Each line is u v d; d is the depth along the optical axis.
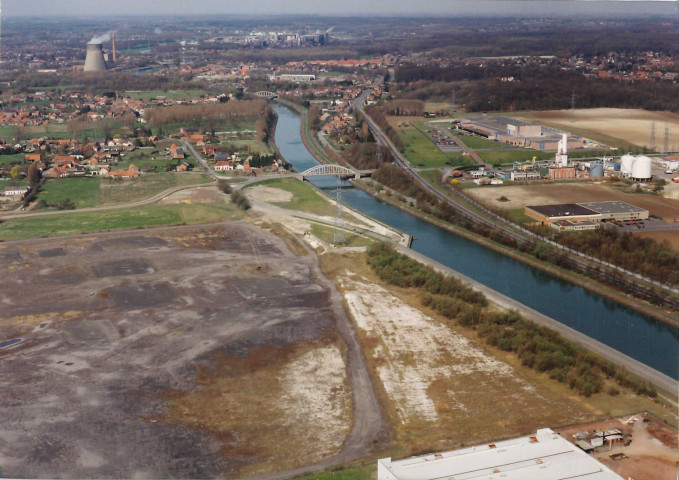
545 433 179.88
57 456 189.25
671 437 188.25
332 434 197.12
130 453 190.38
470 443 189.38
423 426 199.00
